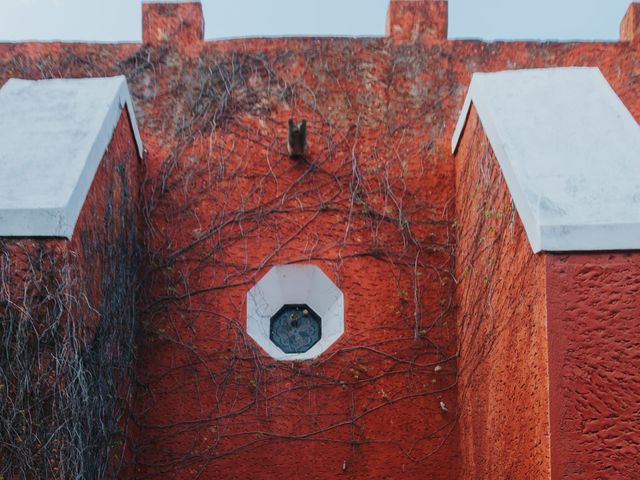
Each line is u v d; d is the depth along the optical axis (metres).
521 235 4.08
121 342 5.14
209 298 5.79
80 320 4.15
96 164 4.68
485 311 4.88
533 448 3.79
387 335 5.73
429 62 6.51
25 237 4.05
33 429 3.89
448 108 6.38
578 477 3.51
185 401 5.57
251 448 5.49
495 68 6.52
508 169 4.30
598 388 3.57
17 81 5.29
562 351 3.63
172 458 5.46
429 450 5.53
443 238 5.97
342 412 5.57
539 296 3.76
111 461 4.80
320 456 5.50
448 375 5.67
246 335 5.69
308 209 6.03
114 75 6.49
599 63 6.56
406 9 6.62
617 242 3.70
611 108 4.63
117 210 5.23
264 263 5.88
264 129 6.27
